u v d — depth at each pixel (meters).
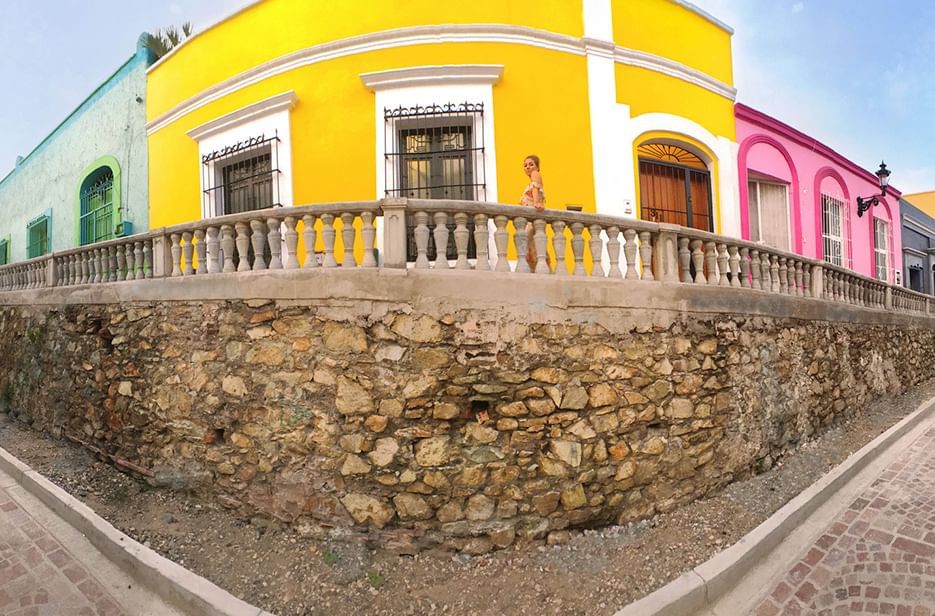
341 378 4.09
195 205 8.06
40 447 6.25
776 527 4.11
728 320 5.40
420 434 3.99
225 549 4.05
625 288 4.57
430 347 4.05
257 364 4.45
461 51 6.62
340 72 6.79
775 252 6.31
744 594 3.48
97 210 10.98
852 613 3.19
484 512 3.98
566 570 3.74
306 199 6.84
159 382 5.16
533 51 6.76
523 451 4.10
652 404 4.63
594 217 4.58
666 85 7.82
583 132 6.97
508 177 6.58
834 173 11.51
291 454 4.23
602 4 7.20
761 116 9.51
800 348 6.54
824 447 6.33
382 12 6.74
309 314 4.25
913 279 16.12
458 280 4.11
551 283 4.29
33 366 7.26
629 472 4.43
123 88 9.81
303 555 3.91
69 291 6.61
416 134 6.79
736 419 5.33
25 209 14.43
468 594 3.50
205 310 4.82
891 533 4.12
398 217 4.17
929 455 6.00
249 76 7.36
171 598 3.40
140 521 4.42
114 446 5.63
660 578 3.55
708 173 8.55
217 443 4.68
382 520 3.96
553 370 4.22
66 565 3.77
